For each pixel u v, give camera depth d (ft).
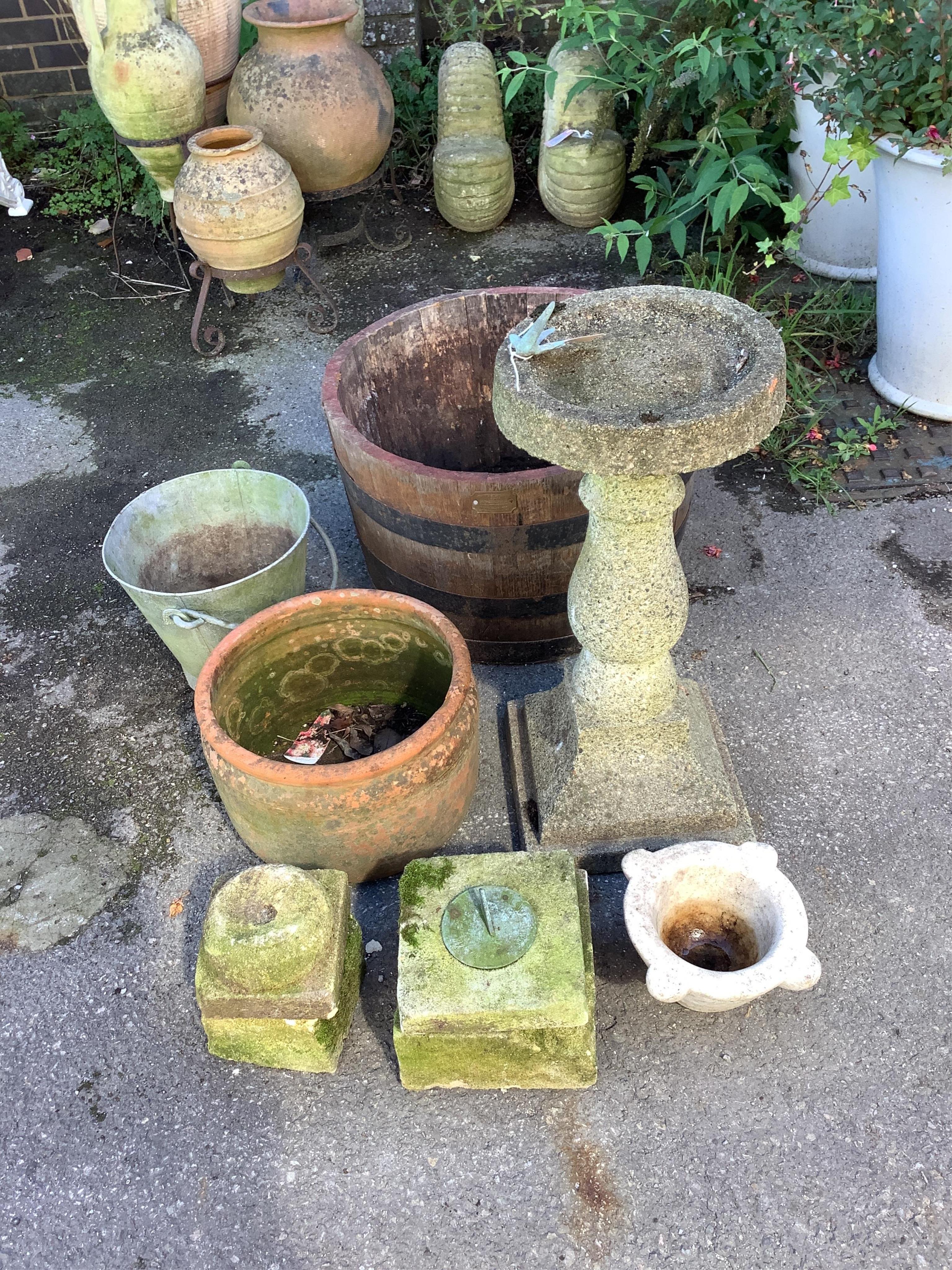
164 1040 7.19
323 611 8.07
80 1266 6.17
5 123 19.10
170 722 9.48
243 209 13.12
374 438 10.12
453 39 18.20
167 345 15.11
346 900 6.91
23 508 12.25
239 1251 6.16
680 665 9.50
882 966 7.18
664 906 6.77
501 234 17.11
